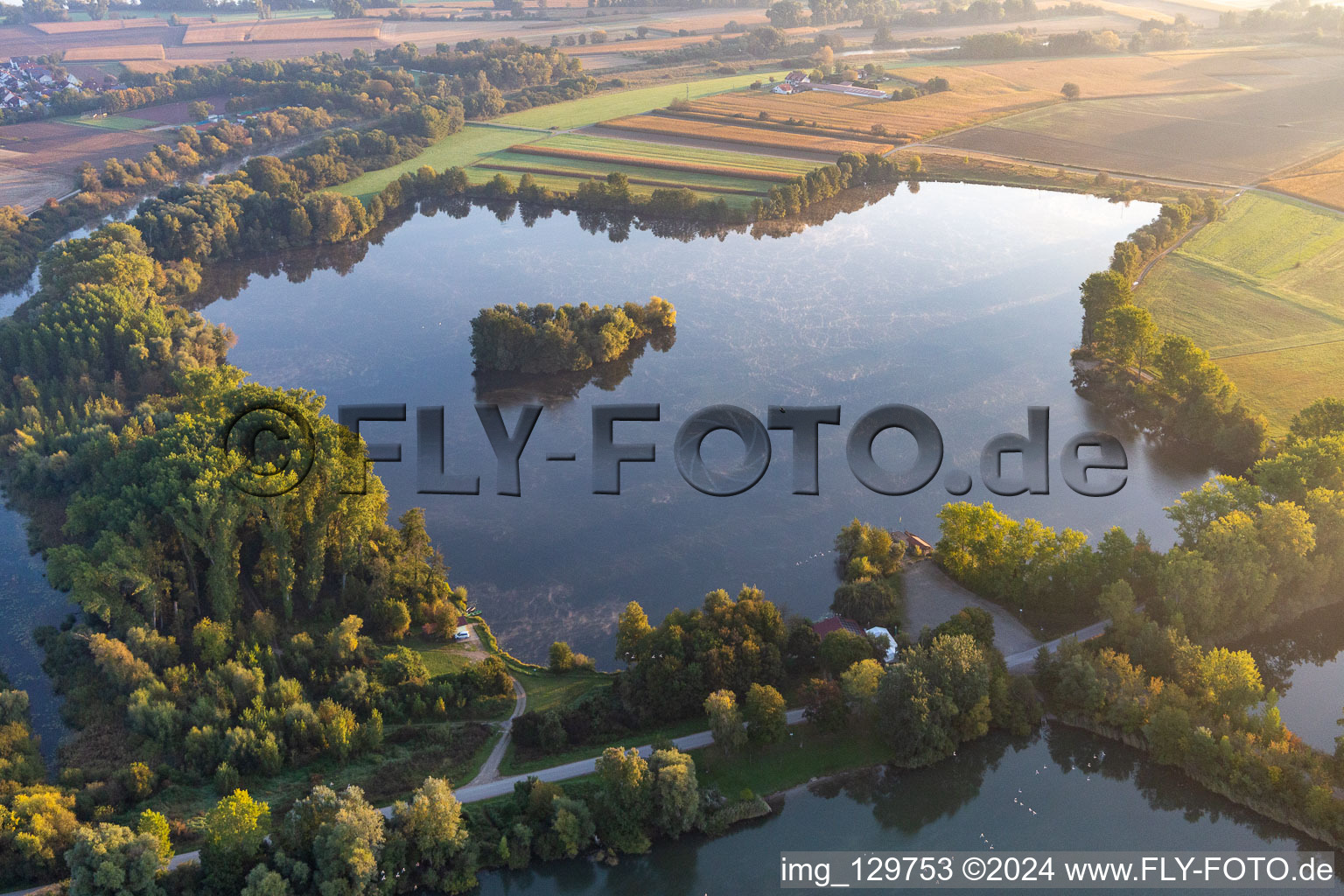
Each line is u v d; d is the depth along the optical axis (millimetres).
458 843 130875
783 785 146250
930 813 143750
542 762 146750
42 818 126125
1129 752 151375
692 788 137250
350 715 149625
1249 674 151875
